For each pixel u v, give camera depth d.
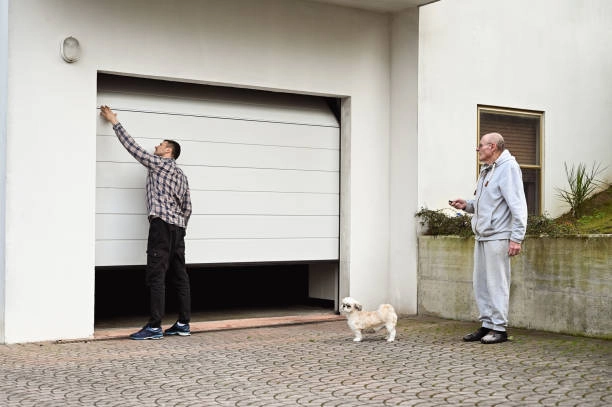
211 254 7.19
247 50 7.26
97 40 6.48
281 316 7.78
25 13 6.14
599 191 9.67
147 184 6.48
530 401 3.96
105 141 6.66
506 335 6.02
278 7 7.44
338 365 5.05
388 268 8.23
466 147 8.49
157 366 5.05
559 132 9.37
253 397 4.11
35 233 6.18
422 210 7.96
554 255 6.43
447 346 5.81
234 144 7.35
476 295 6.14
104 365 5.10
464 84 8.48
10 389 4.34
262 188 7.52
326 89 7.77
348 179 7.96
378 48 8.16
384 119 8.21
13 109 6.09
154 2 6.75
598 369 4.83
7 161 6.07
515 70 8.95
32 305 6.18
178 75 6.88
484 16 8.67
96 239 6.60
